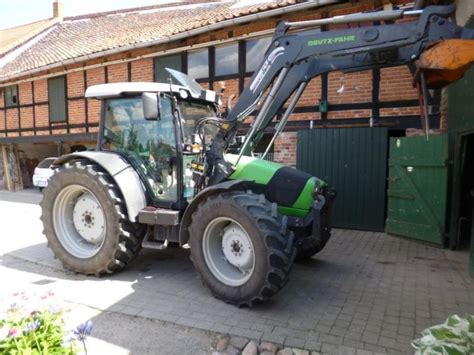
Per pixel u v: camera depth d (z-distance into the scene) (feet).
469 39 9.48
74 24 54.19
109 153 14.99
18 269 15.28
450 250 18.43
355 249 18.52
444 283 13.94
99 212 14.55
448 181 18.42
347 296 12.62
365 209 22.57
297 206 13.66
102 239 14.52
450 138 18.86
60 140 38.91
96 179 13.84
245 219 11.09
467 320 6.33
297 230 13.47
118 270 14.60
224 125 13.37
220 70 28.35
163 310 11.34
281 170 14.11
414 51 10.32
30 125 42.14
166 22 38.91
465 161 18.72
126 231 13.80
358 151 22.61
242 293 11.32
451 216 18.53
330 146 23.44
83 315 11.04
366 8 22.07
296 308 11.60
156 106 12.82
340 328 10.34
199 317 10.89
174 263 15.88
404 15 10.50
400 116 21.77
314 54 12.02
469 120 16.28
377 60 11.55
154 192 14.51
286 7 22.88
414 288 13.41
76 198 15.20
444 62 9.27
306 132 24.18
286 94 12.71
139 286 13.30
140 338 9.78
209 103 15.78
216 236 12.46
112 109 15.62
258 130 13.60
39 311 7.31
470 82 16.11
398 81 21.70
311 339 9.74
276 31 12.67
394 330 10.26
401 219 20.71
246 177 13.57
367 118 22.68
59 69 37.91
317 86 24.09
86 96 15.53
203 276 12.28
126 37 36.55
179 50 29.71
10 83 42.37
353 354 9.09
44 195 15.05
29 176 48.85
